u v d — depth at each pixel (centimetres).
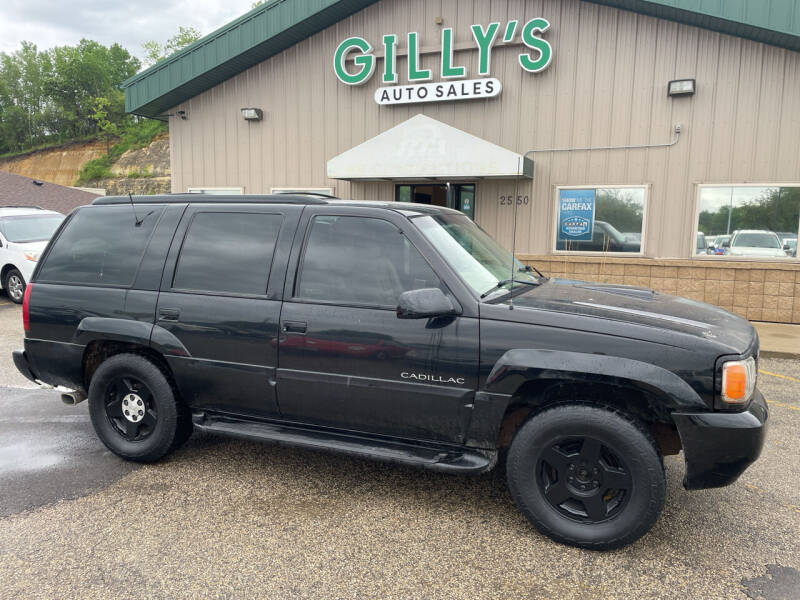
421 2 1079
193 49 1186
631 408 311
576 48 988
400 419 327
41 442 443
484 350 303
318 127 1189
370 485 373
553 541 306
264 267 359
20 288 1159
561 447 299
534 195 1049
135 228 401
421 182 1120
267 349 349
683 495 361
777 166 905
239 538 307
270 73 1212
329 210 353
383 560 288
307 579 271
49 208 2334
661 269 980
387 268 332
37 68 9462
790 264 909
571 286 397
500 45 1034
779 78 888
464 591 264
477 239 398
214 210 382
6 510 336
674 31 930
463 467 310
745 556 294
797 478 387
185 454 421
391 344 321
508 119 1047
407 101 1092
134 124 7712
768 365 707
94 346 403
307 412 350
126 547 298
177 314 372
